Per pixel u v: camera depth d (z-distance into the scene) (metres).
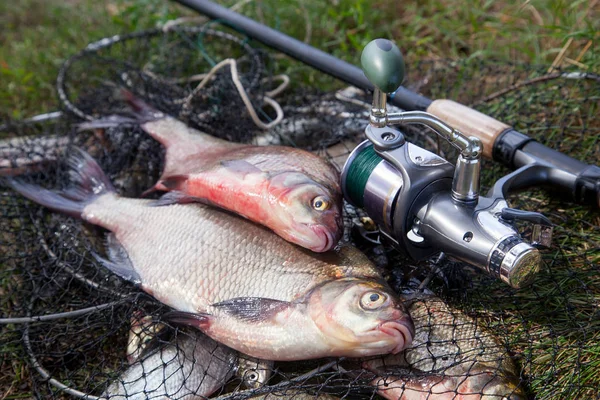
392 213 0.52
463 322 0.53
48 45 1.06
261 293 0.53
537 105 0.75
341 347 0.50
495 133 0.61
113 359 0.59
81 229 0.66
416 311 0.54
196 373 0.54
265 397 0.51
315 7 1.01
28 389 0.59
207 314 0.54
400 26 1.00
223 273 0.55
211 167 0.60
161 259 0.58
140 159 0.74
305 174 0.56
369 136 0.52
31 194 0.66
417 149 0.52
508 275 0.47
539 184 0.59
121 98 0.74
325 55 0.73
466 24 0.94
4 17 1.17
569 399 0.51
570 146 0.70
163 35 0.90
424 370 0.52
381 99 0.49
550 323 0.56
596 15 0.86
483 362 0.51
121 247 0.61
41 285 0.63
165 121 0.69
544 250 0.60
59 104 0.83
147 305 0.58
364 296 0.49
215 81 0.78
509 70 0.82
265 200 0.55
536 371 0.53
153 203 0.62
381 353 0.50
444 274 0.58
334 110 0.76
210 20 0.90
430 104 0.65
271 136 0.74
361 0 0.99
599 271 0.58
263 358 0.53
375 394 0.54
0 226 0.69
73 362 0.59
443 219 0.50
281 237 0.56
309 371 0.55
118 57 0.94
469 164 0.48
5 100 0.93
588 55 0.79
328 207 0.54
